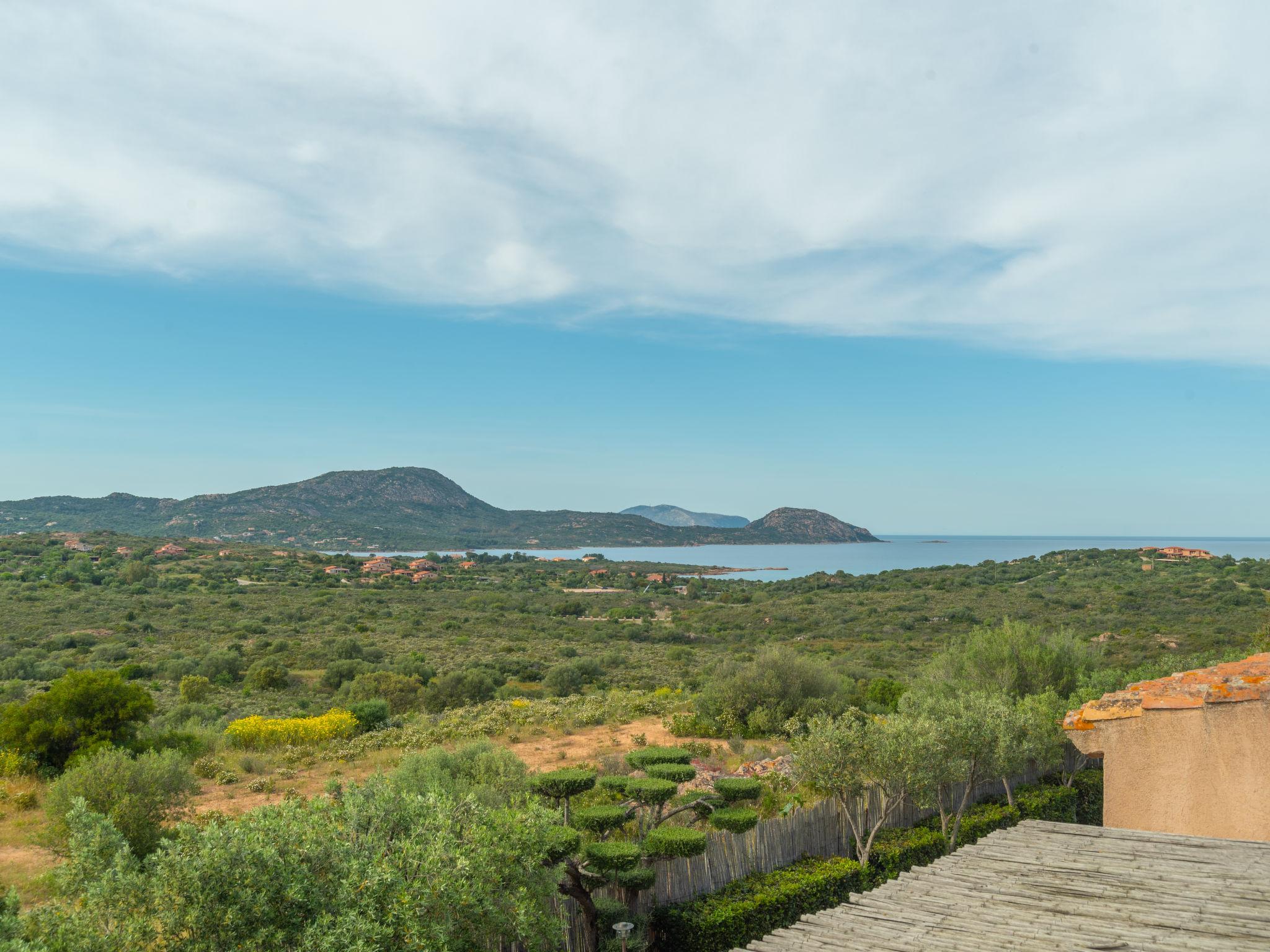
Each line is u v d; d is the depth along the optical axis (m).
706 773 17.55
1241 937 4.14
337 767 20.22
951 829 13.60
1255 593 71.69
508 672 50.81
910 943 4.79
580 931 8.69
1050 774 17.58
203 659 48.31
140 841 11.52
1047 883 5.30
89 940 4.44
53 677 45.88
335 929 4.53
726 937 9.34
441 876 5.27
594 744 22.05
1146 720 6.39
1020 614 72.69
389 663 52.03
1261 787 5.75
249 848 4.71
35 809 14.96
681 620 93.75
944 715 13.62
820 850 12.03
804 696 25.11
